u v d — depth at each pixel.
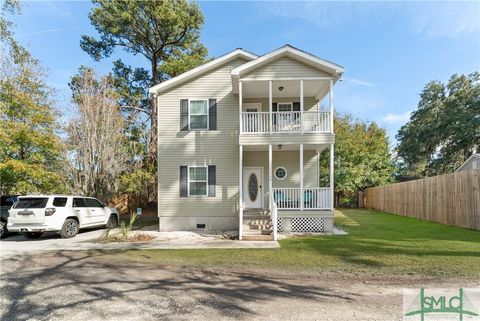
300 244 8.83
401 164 40.59
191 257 7.30
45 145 13.27
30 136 12.71
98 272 5.96
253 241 9.65
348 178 24.31
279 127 11.58
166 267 6.35
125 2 18.81
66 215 10.60
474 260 6.41
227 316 3.67
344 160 25.22
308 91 12.86
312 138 11.18
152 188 19.56
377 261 6.56
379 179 25.34
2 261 7.02
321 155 25.41
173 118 12.93
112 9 19.06
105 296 4.50
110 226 13.43
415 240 8.90
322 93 13.11
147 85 23.19
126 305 4.10
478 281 5.03
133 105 21.72
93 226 12.12
